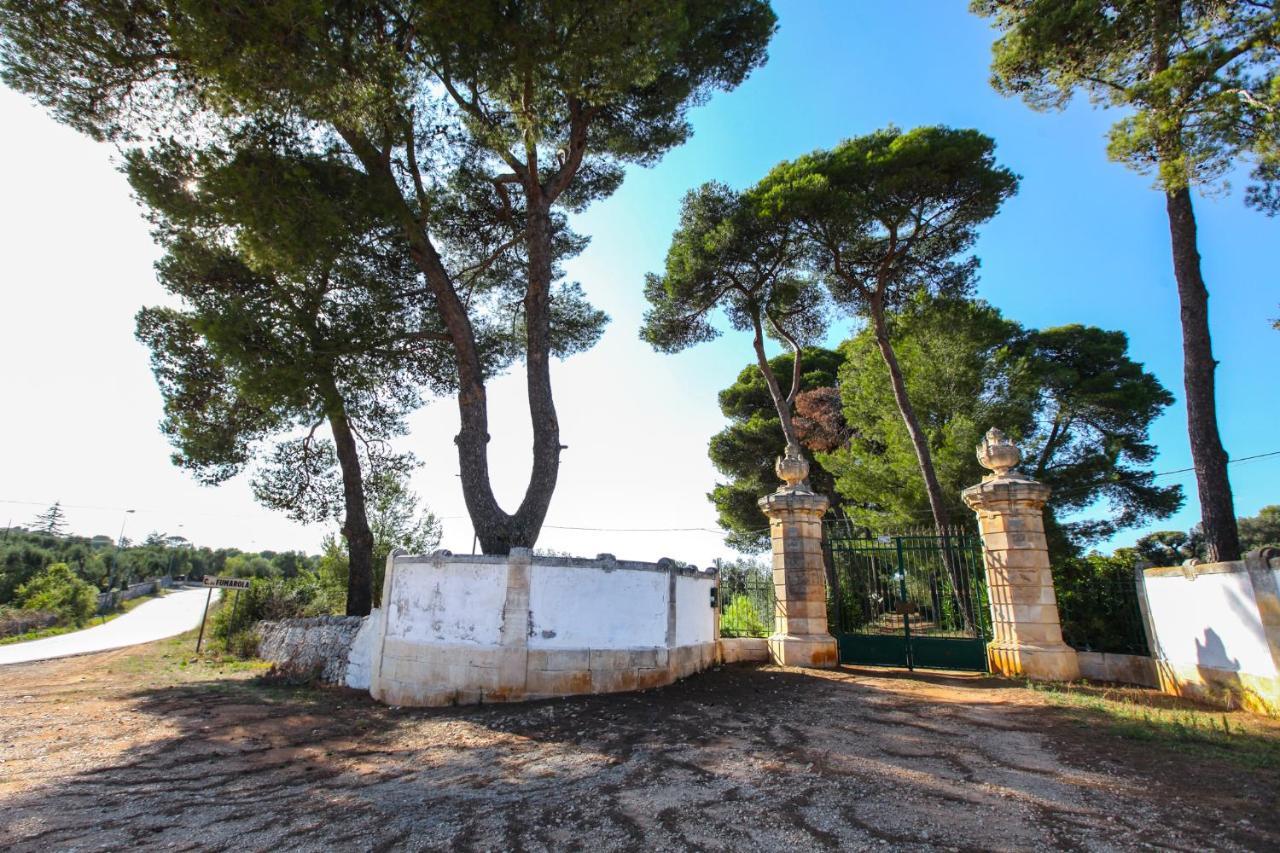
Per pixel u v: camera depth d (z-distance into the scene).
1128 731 6.30
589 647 8.97
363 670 10.84
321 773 6.11
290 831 4.61
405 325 15.59
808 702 8.16
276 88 9.23
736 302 20.03
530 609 8.80
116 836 4.59
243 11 8.42
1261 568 6.96
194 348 16.09
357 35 9.72
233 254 15.24
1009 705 7.72
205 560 95.56
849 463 18.91
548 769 5.82
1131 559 10.41
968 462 15.85
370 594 16.89
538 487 11.38
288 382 12.23
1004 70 11.60
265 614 20.34
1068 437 20.92
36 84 10.20
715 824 4.30
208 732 7.87
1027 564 10.06
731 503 27.62
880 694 8.62
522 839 4.23
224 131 11.28
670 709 7.91
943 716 7.25
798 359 20.16
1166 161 9.36
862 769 5.35
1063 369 20.45
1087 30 10.20
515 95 10.78
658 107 13.99
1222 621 7.61
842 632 11.80
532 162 12.41
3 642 26.52
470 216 15.78
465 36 9.84
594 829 4.34
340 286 14.34
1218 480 9.53
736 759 5.77
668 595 9.95
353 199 11.45
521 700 8.48
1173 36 9.64
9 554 47.94
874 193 16.12
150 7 9.54
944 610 11.27
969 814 4.32
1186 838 3.88
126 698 10.49
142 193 12.03
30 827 4.79
